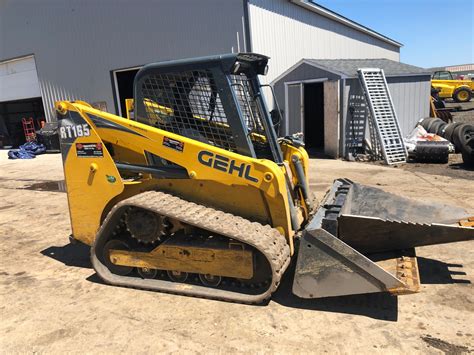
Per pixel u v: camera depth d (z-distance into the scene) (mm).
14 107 20672
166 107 4016
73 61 15875
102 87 15445
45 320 3486
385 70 12406
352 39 19734
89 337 3205
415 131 11891
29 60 17438
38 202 7867
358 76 10992
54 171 11602
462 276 4008
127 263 4023
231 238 3549
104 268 4184
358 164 10562
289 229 3697
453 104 24859
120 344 3096
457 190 7273
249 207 3781
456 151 11383
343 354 2879
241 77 3971
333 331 3156
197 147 3752
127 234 4164
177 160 3857
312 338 3076
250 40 11906
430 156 10219
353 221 3770
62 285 4148
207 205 3918
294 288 3418
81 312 3588
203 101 3852
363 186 4723
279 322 3299
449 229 3738
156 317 3445
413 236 3883
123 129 4027
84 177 4230
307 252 3355
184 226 3854
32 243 5512
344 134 11398
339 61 12953
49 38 16281
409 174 8969
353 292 3281
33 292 4020
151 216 3848
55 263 4766
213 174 3738
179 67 3822
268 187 3564
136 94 4105
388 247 4004
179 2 12859
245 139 3734
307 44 15359
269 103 13172
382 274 3180
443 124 11750
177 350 2992
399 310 3426
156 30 13555
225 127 3812
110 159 4078
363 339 3043
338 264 3285
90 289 4027
